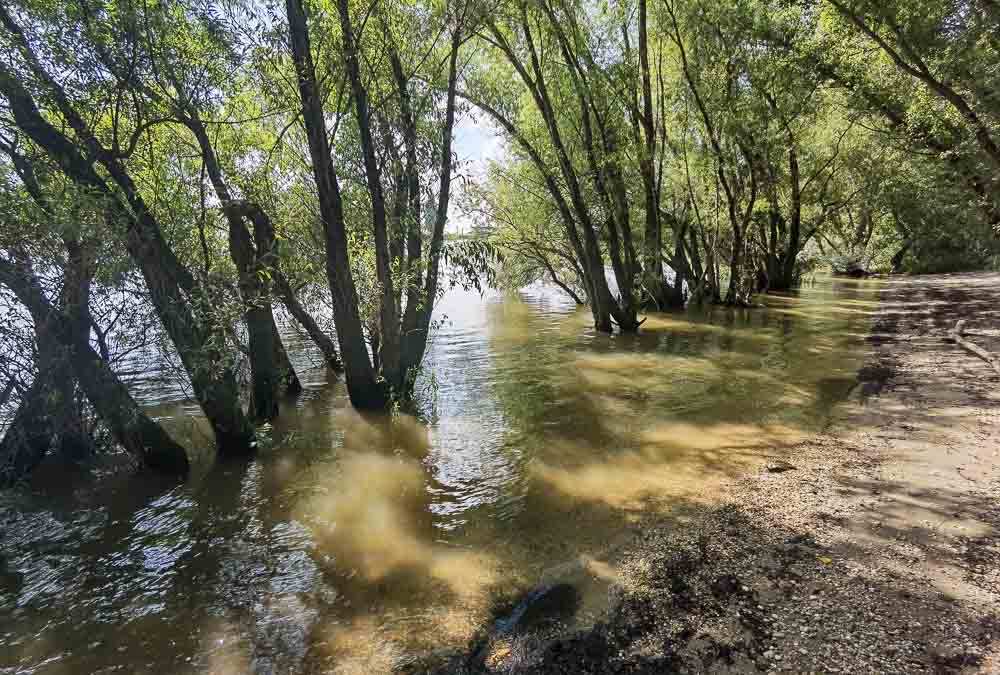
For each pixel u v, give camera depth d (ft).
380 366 33.19
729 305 78.02
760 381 35.42
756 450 23.49
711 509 18.42
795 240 103.09
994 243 102.83
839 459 21.80
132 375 24.41
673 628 12.72
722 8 61.26
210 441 28.86
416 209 33.71
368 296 33.94
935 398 28.48
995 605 12.67
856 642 11.79
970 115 49.67
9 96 20.22
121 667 13.05
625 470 22.33
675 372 39.45
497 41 51.01
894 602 13.00
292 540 18.52
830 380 34.42
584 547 16.67
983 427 23.79
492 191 67.15
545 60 53.06
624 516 18.44
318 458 26.13
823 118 82.53
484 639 13.01
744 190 77.20
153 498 22.52
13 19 20.35
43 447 24.50
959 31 48.62
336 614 14.43
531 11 48.91
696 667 11.46
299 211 36.81
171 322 23.85
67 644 13.99
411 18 32.40
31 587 16.67
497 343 55.42
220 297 26.07
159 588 16.26
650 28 66.69
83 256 19.95
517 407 32.65
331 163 29.94
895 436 23.75
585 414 30.37
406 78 32.71
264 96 31.09
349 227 36.04
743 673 11.19
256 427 28.55
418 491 21.84
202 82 26.76
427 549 17.35
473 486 21.95
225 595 15.66
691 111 70.13
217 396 25.77
